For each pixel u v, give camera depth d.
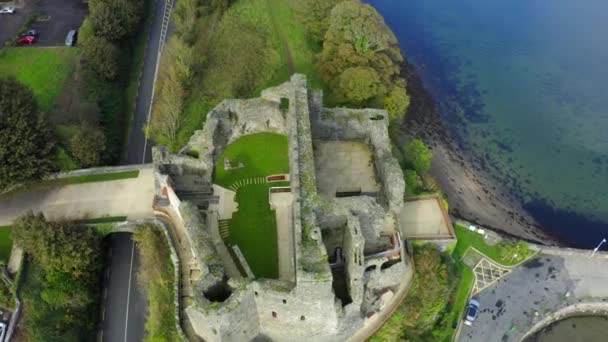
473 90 111.12
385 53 94.06
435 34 123.81
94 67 88.81
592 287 75.62
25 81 88.62
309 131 62.34
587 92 111.50
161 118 80.38
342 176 71.94
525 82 113.31
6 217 67.94
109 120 85.81
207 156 67.81
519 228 87.19
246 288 50.41
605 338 73.31
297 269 48.66
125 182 71.81
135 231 67.12
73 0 109.50
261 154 72.06
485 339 69.94
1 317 60.59
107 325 64.81
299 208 54.12
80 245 62.88
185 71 85.38
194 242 55.84
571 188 94.38
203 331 54.09
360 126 74.06
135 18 100.25
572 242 86.69
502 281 75.00
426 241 68.75
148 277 63.56
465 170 95.81
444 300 67.00
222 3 106.00
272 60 96.12
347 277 57.50
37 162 69.81
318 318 53.56
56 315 61.12
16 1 107.88
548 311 72.88
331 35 88.56
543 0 135.75
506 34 124.56
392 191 63.00
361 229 58.66
